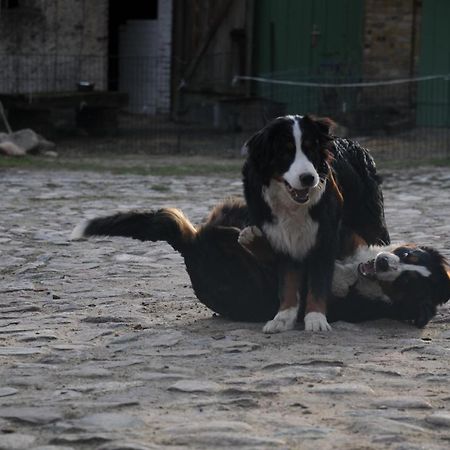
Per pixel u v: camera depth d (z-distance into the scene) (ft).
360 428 17.74
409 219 49.08
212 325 26.89
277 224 25.35
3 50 95.71
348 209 27.99
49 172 71.05
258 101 96.99
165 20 104.88
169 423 18.11
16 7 97.91
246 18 98.43
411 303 26.45
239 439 17.11
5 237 44.75
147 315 28.63
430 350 23.58
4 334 26.63
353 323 26.94
